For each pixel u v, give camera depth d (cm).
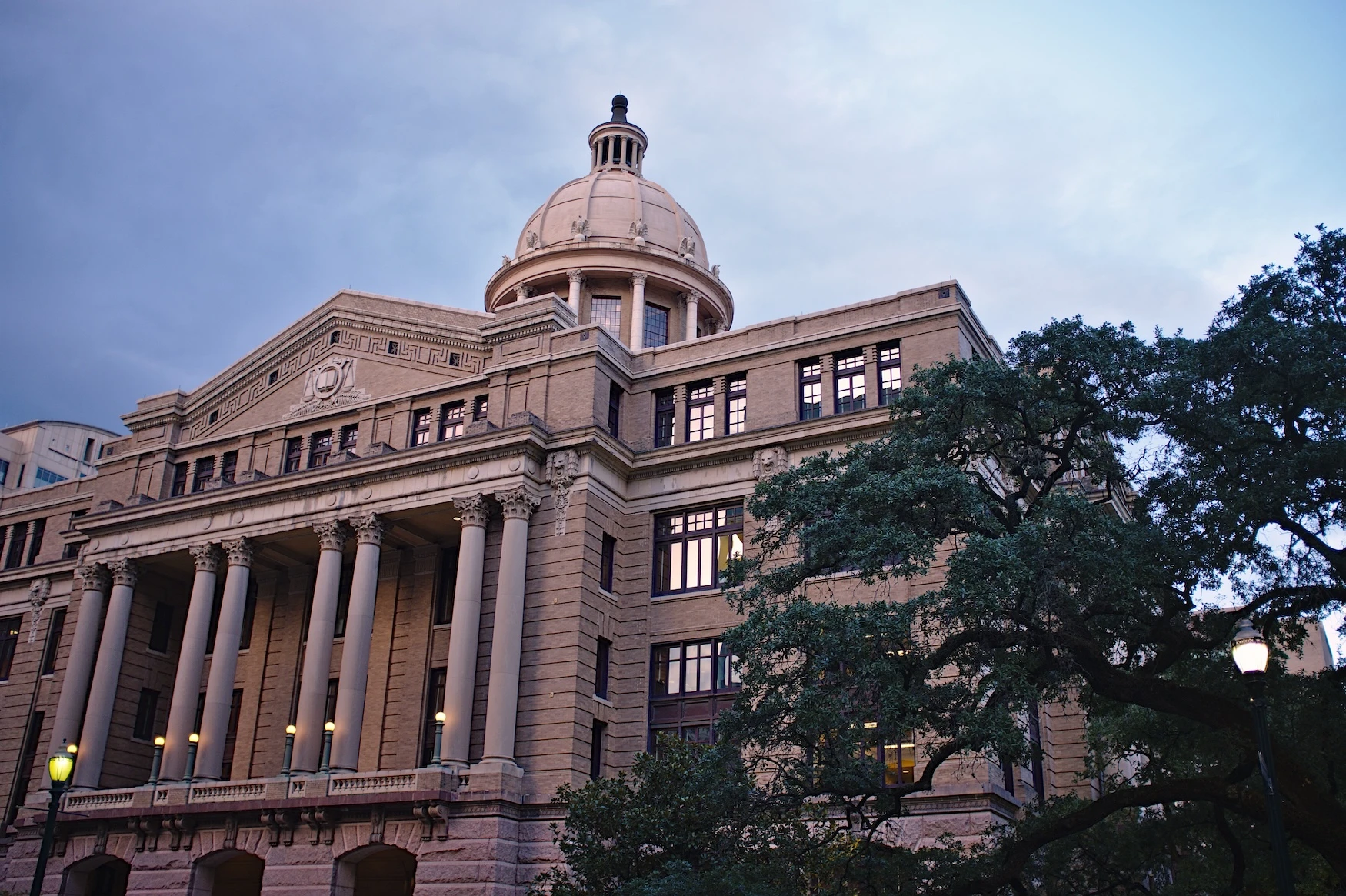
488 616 4316
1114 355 2667
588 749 4106
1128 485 3306
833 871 2847
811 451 4303
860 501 2642
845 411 4375
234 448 5306
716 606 4278
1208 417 2600
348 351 5181
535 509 4378
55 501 6300
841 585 4050
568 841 3400
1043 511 2602
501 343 4781
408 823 3959
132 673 5181
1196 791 2431
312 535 4762
